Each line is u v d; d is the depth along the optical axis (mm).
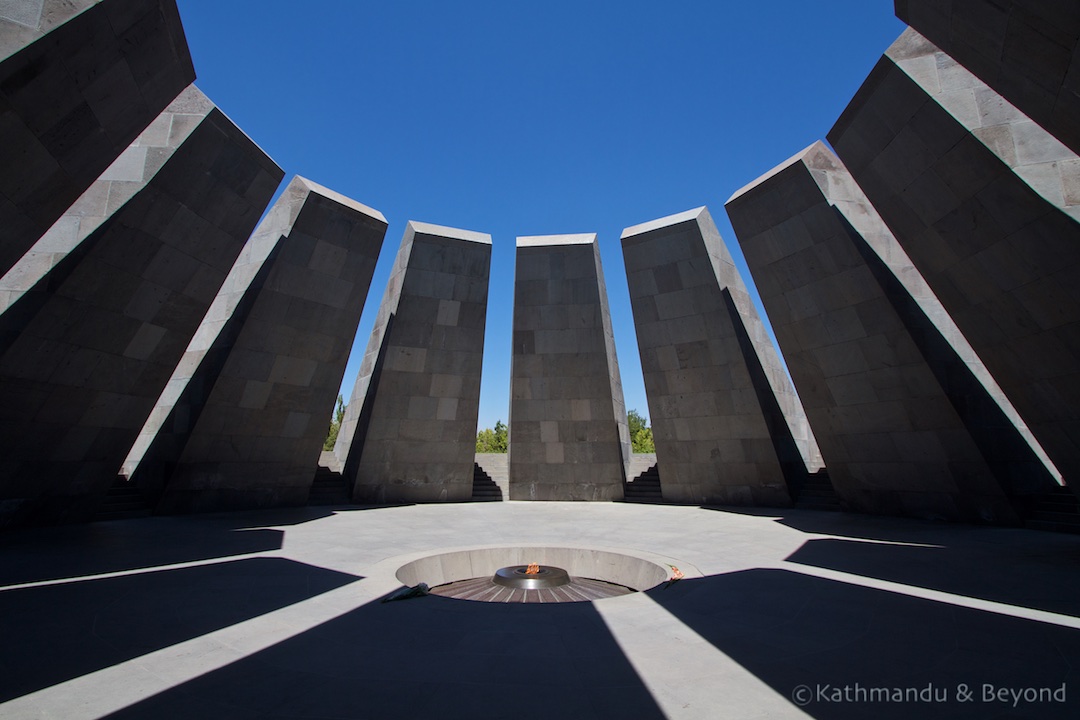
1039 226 7000
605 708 3105
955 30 5973
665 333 15586
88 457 9961
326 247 13305
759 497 15000
